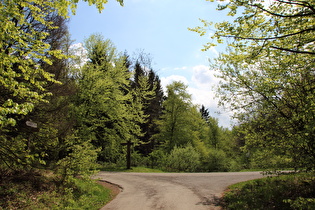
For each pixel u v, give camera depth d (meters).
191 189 11.82
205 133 44.81
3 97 6.91
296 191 8.34
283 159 8.34
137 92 28.20
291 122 7.60
